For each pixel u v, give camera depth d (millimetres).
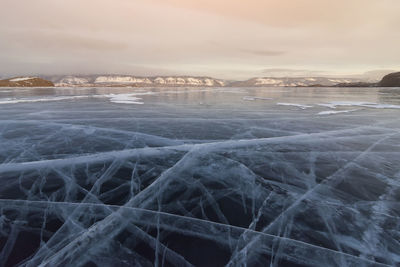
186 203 4156
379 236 3318
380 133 9148
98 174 5293
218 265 2842
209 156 6488
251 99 25625
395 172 5504
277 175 5328
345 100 24547
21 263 2861
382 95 33656
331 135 8836
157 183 4879
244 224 3596
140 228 3480
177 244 3168
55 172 5371
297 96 31469
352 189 4695
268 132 9312
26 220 3639
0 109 15352
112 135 8703
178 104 19547
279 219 3715
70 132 9109
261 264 2848
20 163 5867
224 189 4668
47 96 27484
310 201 4246
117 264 2848
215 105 18969
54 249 3059
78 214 3803
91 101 21469
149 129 9750
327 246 3137
